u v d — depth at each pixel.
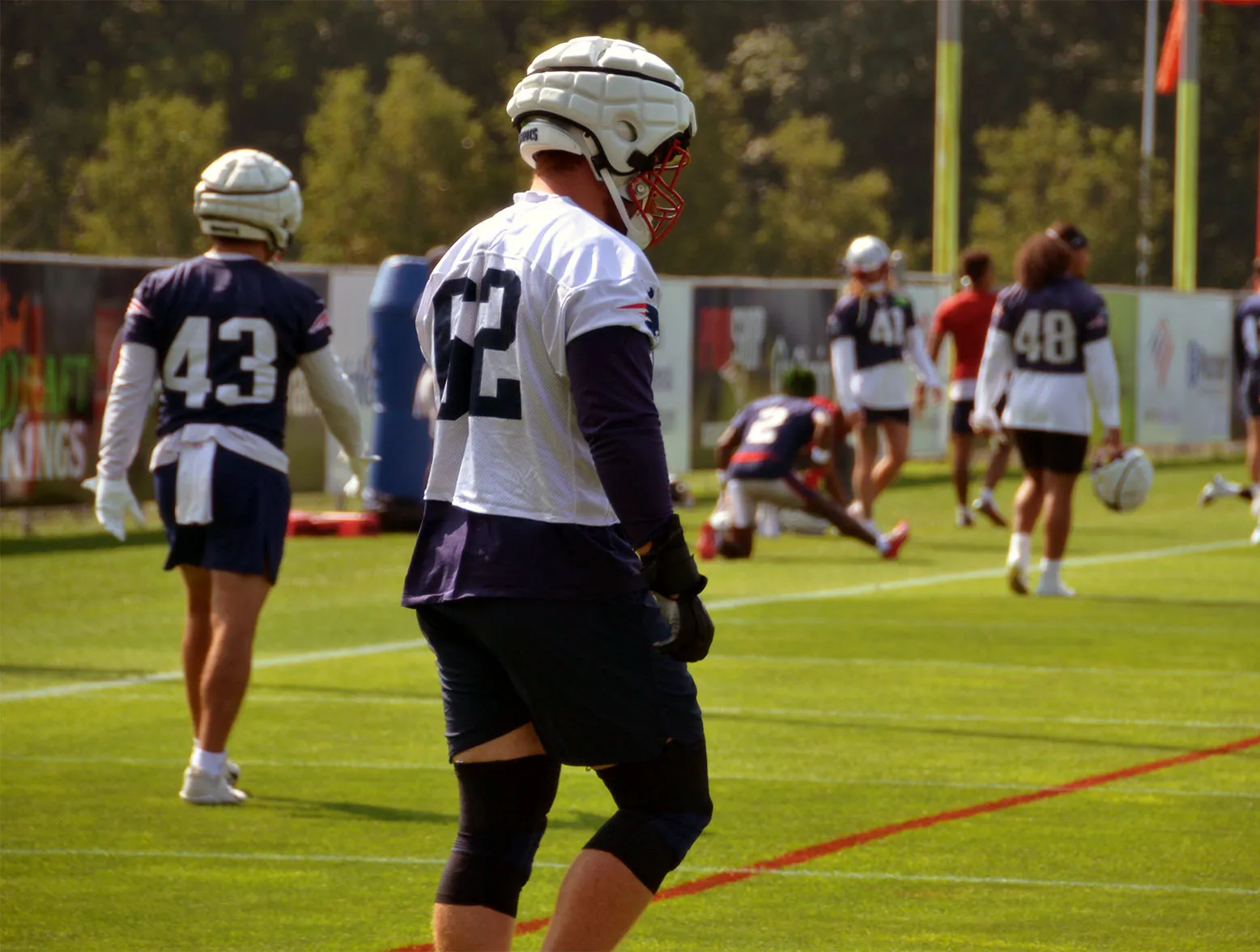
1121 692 31.17
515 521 13.01
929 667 33.62
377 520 58.81
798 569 49.41
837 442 61.41
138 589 45.41
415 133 132.75
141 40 192.25
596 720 12.98
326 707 29.92
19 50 188.12
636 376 12.56
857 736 27.53
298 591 44.91
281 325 23.19
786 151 163.25
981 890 19.45
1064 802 23.39
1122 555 52.72
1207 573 48.22
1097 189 159.38
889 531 59.94
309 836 21.72
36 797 23.62
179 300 23.02
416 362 58.28
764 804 23.22
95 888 19.52
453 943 13.30
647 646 13.05
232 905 18.92
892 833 21.81
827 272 158.62
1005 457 59.34
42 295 51.62
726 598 43.16
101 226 128.00
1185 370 88.06
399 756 26.20
